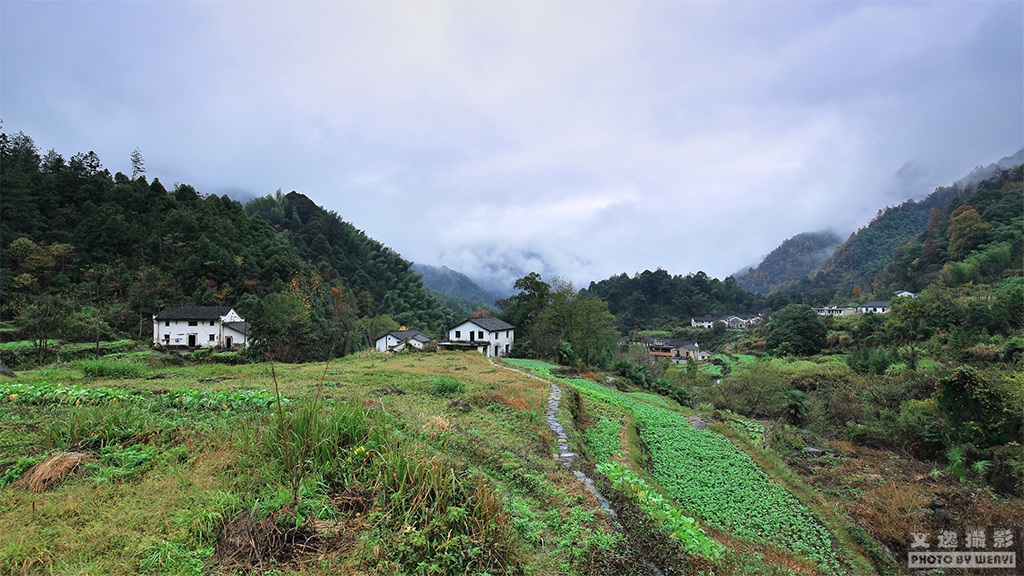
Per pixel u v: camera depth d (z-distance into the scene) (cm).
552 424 1387
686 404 3556
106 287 5891
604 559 584
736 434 1981
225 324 5734
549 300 5700
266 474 630
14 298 4978
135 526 525
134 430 784
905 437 2109
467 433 1069
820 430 2627
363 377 1941
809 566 928
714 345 10812
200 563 468
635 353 5966
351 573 470
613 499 799
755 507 1238
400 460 625
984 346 4425
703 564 656
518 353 4738
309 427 703
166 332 5519
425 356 3384
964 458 1730
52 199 6862
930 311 5669
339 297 8606
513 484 827
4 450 708
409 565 496
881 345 5794
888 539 1162
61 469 632
